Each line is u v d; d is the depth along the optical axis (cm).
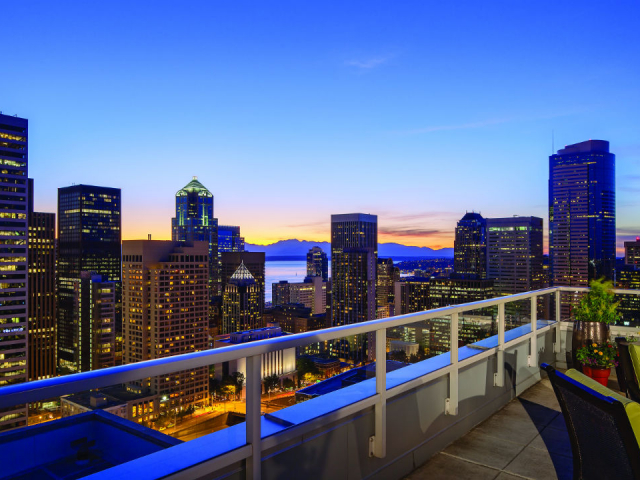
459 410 416
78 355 14725
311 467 262
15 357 10681
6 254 10700
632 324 630
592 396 202
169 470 197
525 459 372
